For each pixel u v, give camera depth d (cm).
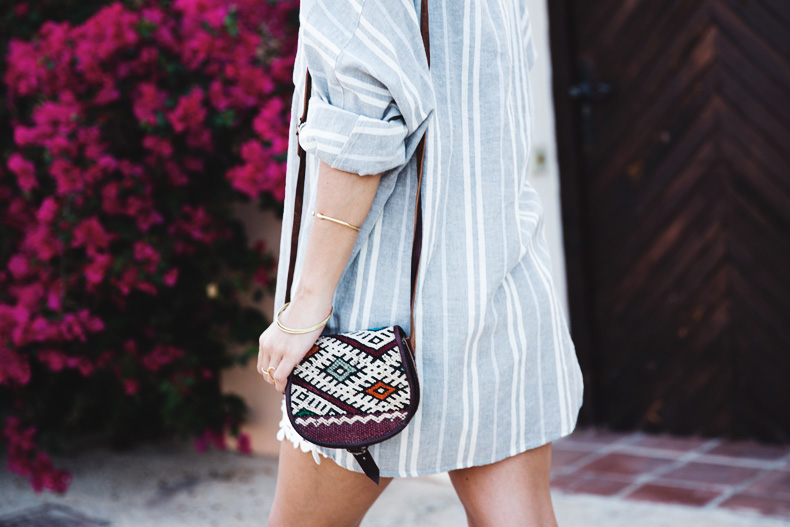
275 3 285
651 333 343
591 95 343
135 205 271
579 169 347
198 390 316
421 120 113
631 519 250
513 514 124
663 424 344
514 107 129
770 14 308
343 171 110
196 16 274
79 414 305
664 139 332
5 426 297
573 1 344
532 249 132
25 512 276
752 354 323
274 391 317
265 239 309
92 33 263
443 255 120
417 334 118
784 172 311
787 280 314
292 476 130
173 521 266
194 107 265
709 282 329
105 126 277
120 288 275
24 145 272
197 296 305
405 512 263
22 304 266
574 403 133
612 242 348
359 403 117
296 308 117
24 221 288
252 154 264
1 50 301
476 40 122
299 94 129
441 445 120
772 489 269
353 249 119
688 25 322
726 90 318
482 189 122
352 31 110
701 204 328
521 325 124
